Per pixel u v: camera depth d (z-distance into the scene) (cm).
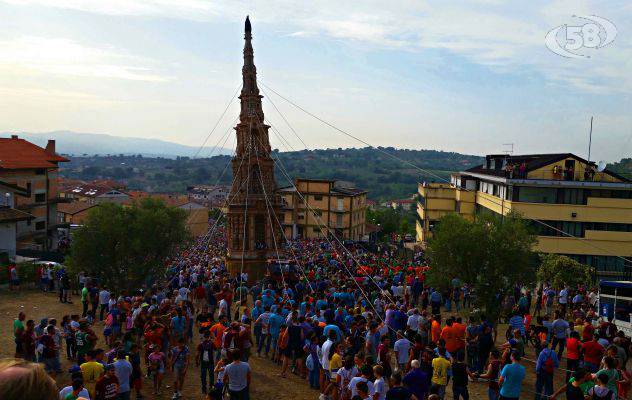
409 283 3778
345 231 11312
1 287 3994
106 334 2548
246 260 5038
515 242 3002
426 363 1866
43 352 2041
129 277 4184
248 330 2205
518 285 3164
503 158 7406
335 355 1881
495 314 2984
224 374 1722
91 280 3350
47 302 3628
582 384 1589
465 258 3027
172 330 2352
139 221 4112
